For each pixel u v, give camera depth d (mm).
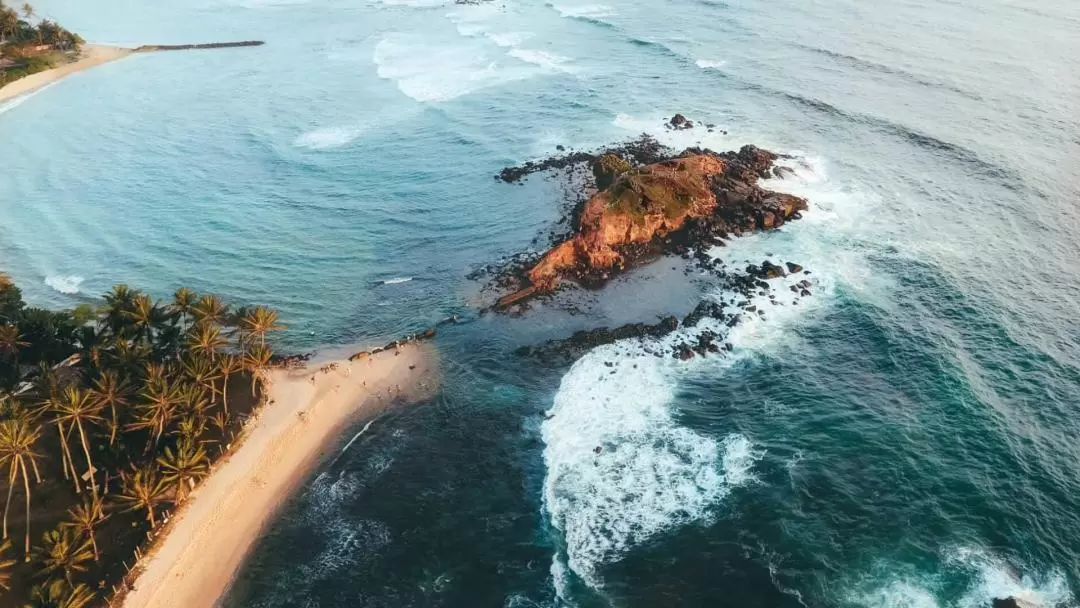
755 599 39938
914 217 76188
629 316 64250
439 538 45031
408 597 41375
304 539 45156
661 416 53438
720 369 57625
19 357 53500
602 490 47531
